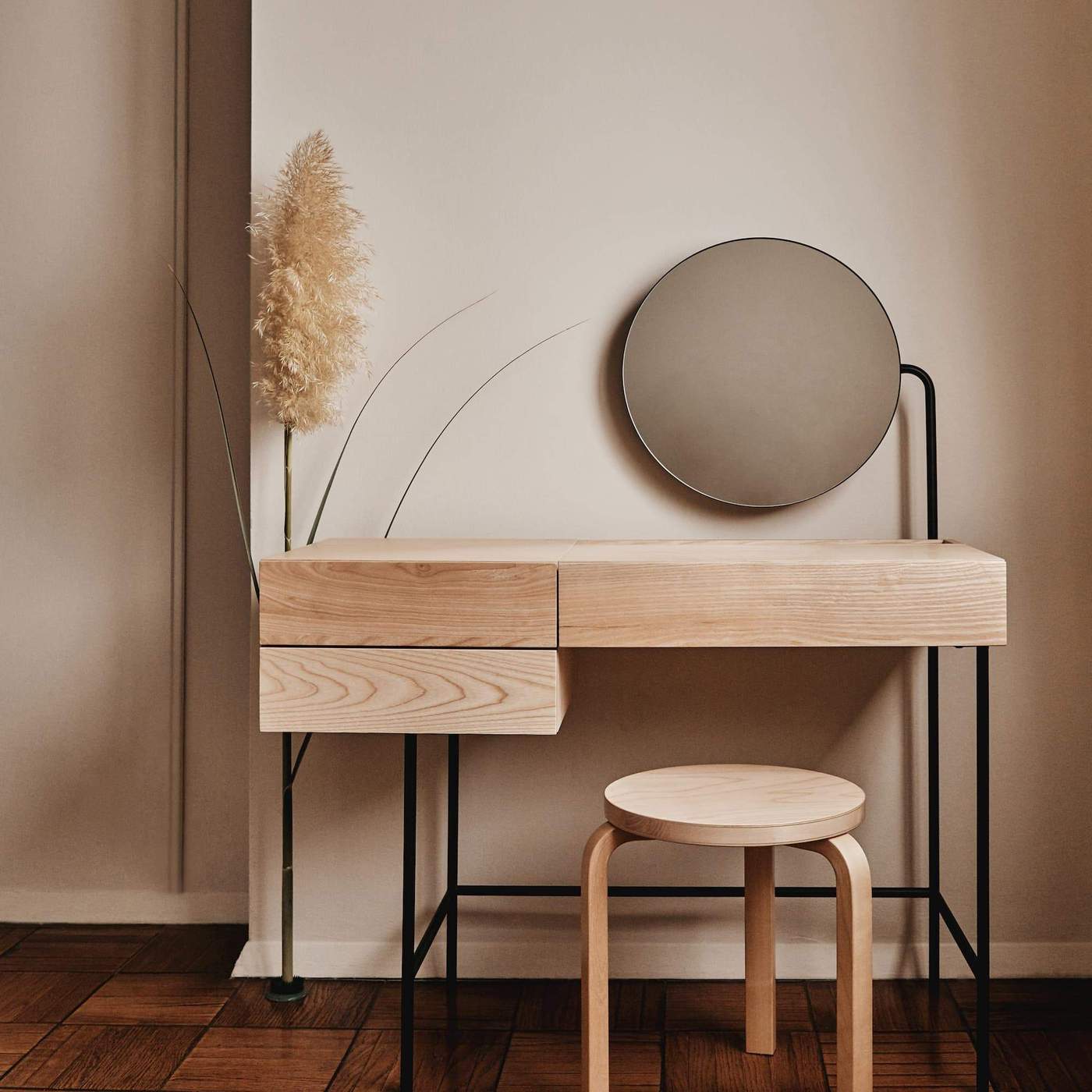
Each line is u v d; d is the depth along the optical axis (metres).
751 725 1.93
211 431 2.18
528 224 1.92
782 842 1.35
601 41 1.91
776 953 1.91
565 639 1.44
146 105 2.17
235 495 1.93
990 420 1.90
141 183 2.18
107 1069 1.60
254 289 1.93
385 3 1.92
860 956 1.38
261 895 1.94
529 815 1.94
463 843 1.95
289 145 1.93
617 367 1.92
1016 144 1.88
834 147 1.90
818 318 1.88
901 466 1.91
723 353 1.89
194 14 2.17
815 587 1.43
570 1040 1.69
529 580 1.44
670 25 1.91
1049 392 1.89
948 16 1.89
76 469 2.19
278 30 1.93
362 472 1.94
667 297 1.89
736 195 1.91
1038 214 1.88
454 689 1.44
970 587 1.44
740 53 1.91
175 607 2.18
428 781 1.94
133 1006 1.81
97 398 2.19
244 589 2.19
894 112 1.90
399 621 1.45
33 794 2.21
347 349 1.80
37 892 2.21
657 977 1.92
